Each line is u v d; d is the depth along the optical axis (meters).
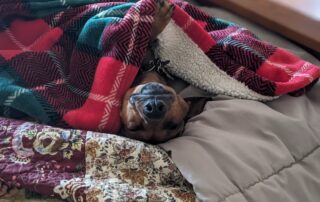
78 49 1.12
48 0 1.16
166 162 0.94
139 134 1.01
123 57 1.04
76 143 0.95
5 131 0.96
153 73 1.12
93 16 1.14
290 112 1.06
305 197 0.97
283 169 0.98
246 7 1.26
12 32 1.15
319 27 1.19
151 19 1.06
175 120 1.00
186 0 1.39
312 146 1.03
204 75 1.11
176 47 1.13
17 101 1.02
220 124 1.02
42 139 0.95
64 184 0.89
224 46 1.12
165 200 0.90
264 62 1.11
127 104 1.02
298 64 1.13
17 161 0.94
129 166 0.95
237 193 0.92
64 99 1.06
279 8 1.24
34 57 1.09
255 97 1.08
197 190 0.90
